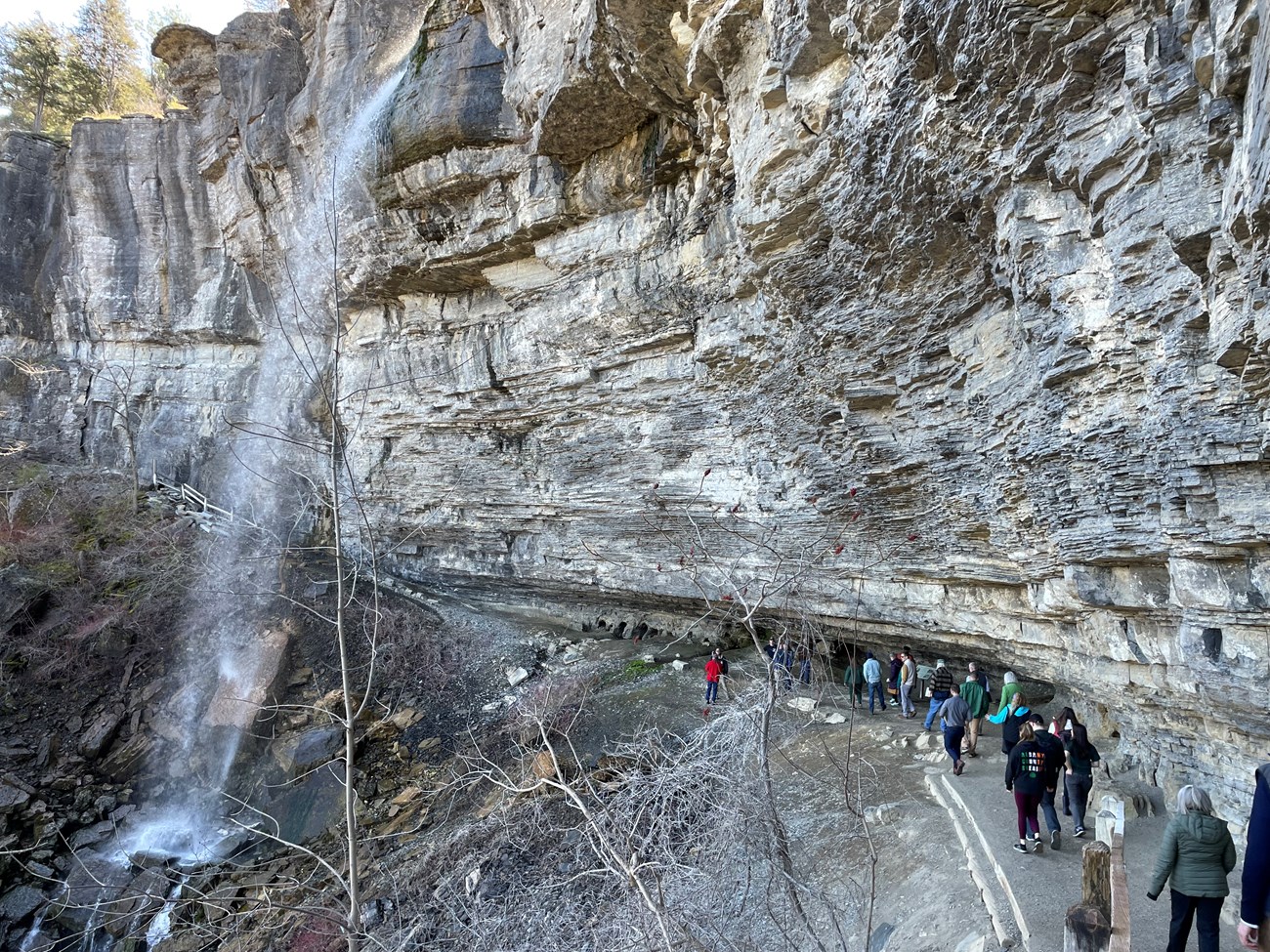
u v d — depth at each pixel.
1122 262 6.01
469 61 17.00
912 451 10.93
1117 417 6.71
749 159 10.80
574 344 17.34
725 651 17.91
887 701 13.84
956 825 8.23
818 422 12.62
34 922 13.20
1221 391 5.47
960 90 6.98
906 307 9.92
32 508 22.88
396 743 16.61
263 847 14.55
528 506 20.67
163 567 21.33
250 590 20.66
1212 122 4.65
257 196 24.97
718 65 11.10
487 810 12.38
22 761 16.62
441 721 17.20
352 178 19.38
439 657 19.53
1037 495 8.26
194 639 19.78
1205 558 6.13
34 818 15.27
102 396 28.86
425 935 7.80
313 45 23.55
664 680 16.48
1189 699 7.07
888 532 12.28
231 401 27.31
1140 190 5.75
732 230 12.80
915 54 7.19
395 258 19.77
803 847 9.27
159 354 29.20
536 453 19.98
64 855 14.71
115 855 14.57
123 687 18.70
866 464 11.84
